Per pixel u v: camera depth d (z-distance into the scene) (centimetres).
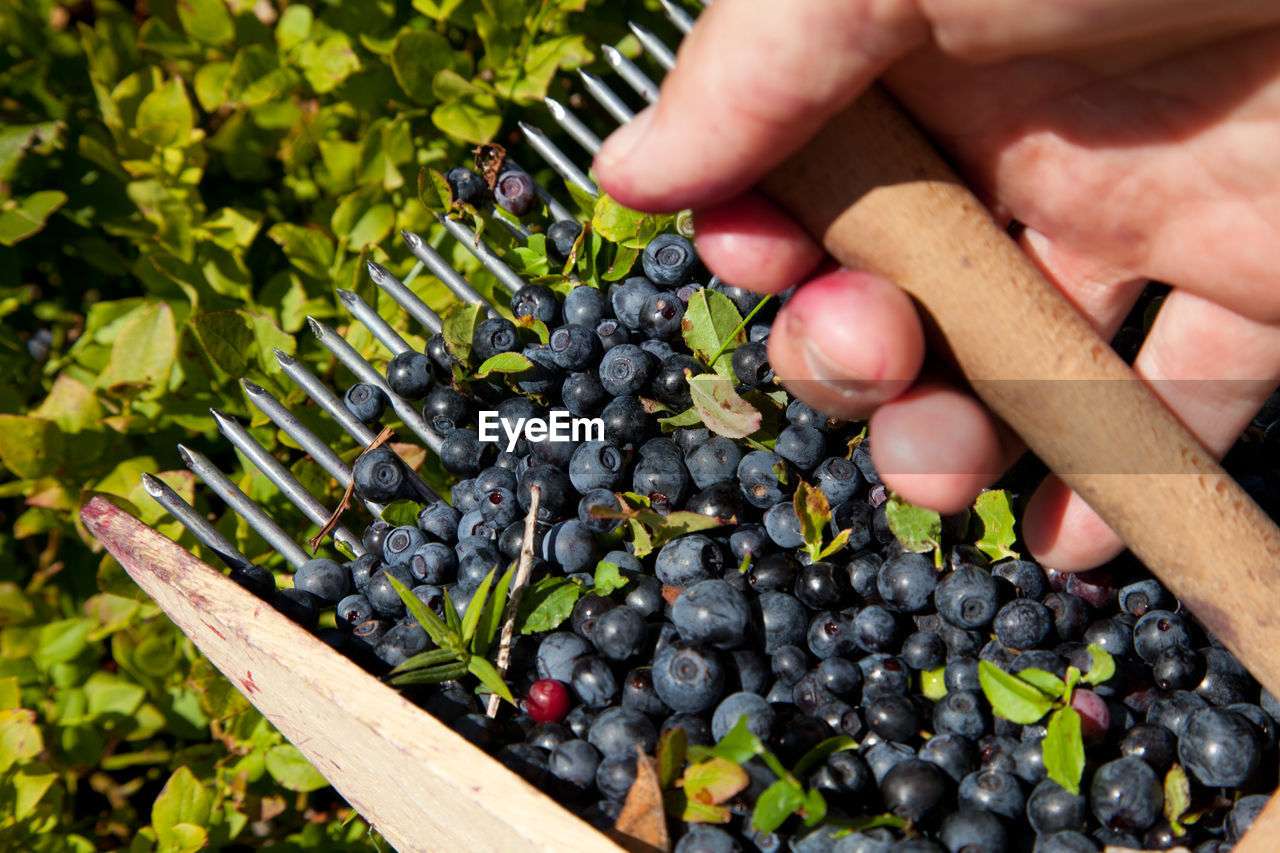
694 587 22
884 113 19
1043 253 23
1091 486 20
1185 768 21
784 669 22
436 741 20
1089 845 20
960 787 21
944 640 22
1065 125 21
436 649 22
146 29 32
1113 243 22
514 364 24
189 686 30
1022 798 21
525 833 19
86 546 32
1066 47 19
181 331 30
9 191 32
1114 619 23
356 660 22
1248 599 19
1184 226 22
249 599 22
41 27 34
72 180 33
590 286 26
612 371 24
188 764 30
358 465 24
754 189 21
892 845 20
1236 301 22
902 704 21
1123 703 22
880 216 19
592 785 21
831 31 18
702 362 24
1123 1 19
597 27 32
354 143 32
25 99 34
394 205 31
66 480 30
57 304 36
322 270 31
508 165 27
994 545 23
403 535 24
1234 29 20
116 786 35
